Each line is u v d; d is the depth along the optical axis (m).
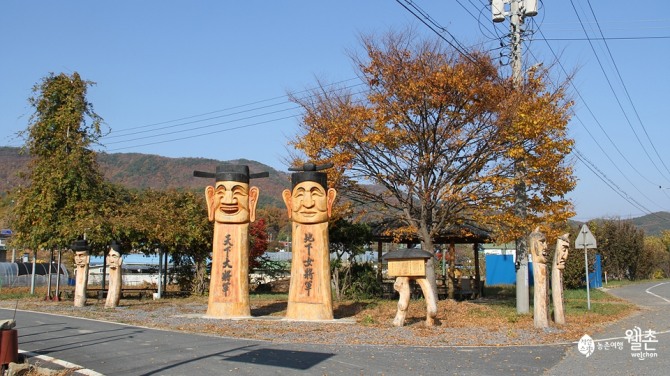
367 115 17.73
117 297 20.20
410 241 25.19
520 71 17.88
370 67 17.91
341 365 9.28
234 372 8.74
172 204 26.94
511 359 9.89
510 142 17.20
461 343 11.77
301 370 8.88
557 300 14.82
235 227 16.80
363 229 23.44
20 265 37.22
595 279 37.06
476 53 17.34
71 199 24.56
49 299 23.52
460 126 17.75
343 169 18.66
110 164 124.88
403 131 17.78
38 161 25.17
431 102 17.39
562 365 9.36
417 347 11.24
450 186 17.92
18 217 25.70
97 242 23.36
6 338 8.47
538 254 14.20
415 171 18.84
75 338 12.30
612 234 48.53
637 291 31.84
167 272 30.09
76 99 25.08
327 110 18.73
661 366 9.21
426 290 14.42
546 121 16.05
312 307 15.68
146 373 8.67
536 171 16.97
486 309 18.62
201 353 10.38
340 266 23.70
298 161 19.69
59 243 23.23
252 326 14.43
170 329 14.08
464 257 50.94
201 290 27.91
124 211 25.78
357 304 19.86
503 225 18.00
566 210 17.25
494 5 18.55
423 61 17.39
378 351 10.68
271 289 31.22
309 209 16.08
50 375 8.43
